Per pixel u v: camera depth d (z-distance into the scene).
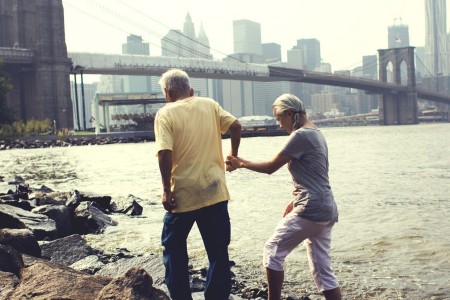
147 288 3.62
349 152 40.38
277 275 4.36
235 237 9.09
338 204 12.98
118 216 11.80
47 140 73.25
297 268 6.75
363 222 10.20
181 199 4.13
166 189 4.07
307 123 4.35
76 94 105.38
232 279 6.32
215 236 4.20
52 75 95.00
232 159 4.42
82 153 47.00
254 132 92.25
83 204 10.67
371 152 39.69
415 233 8.82
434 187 16.56
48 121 83.75
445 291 5.66
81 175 24.55
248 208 12.79
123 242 8.89
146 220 11.26
